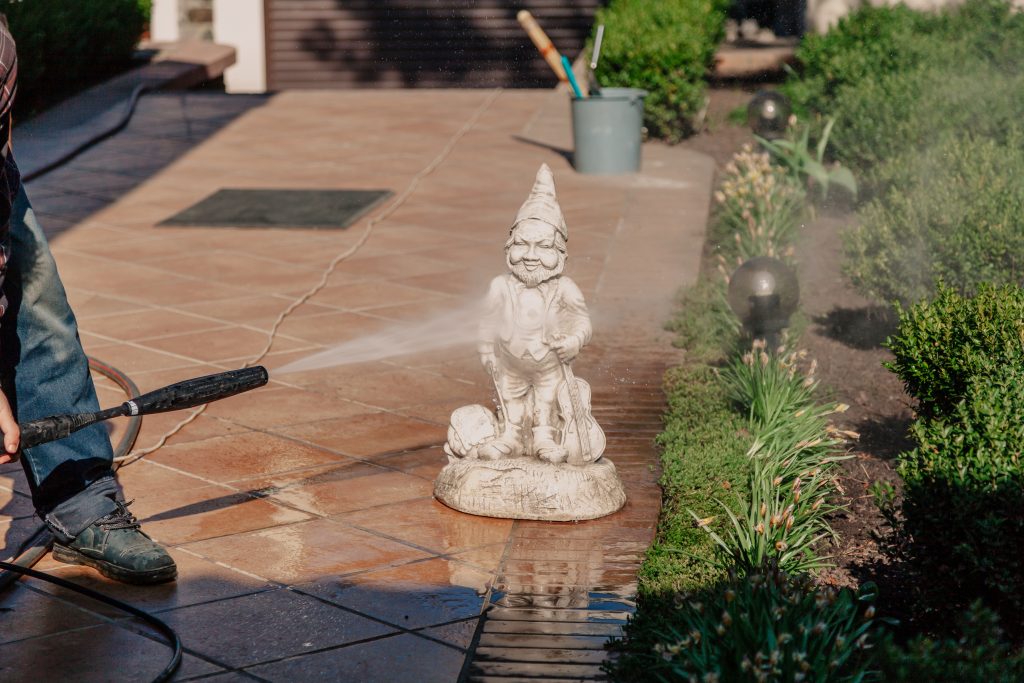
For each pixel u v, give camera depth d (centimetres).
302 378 702
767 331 679
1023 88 1034
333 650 411
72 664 402
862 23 1495
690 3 1538
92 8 1662
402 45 2178
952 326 536
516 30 2164
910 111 1052
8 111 414
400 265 952
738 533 464
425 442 609
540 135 1484
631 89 1286
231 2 2112
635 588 456
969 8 1484
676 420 621
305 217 1094
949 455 450
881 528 534
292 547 490
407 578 464
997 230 687
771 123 1293
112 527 467
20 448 399
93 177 1253
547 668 400
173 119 1559
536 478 516
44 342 457
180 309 834
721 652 369
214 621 432
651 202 1155
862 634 395
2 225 414
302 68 2188
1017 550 416
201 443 604
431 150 1402
